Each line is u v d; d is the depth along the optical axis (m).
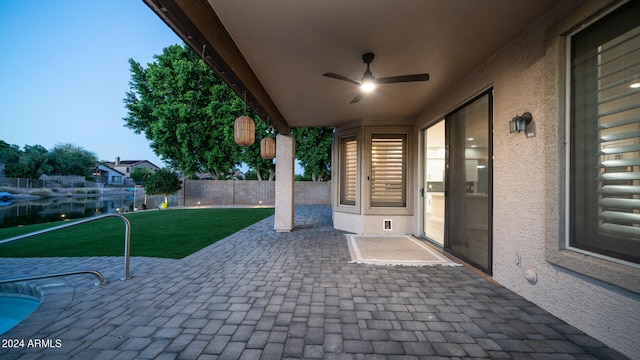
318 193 14.32
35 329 1.86
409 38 2.62
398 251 4.08
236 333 1.82
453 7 2.13
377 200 5.69
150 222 7.38
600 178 1.78
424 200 5.26
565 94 2.00
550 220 2.05
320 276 2.97
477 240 3.23
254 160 13.38
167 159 12.98
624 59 1.63
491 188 2.93
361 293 2.50
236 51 2.98
